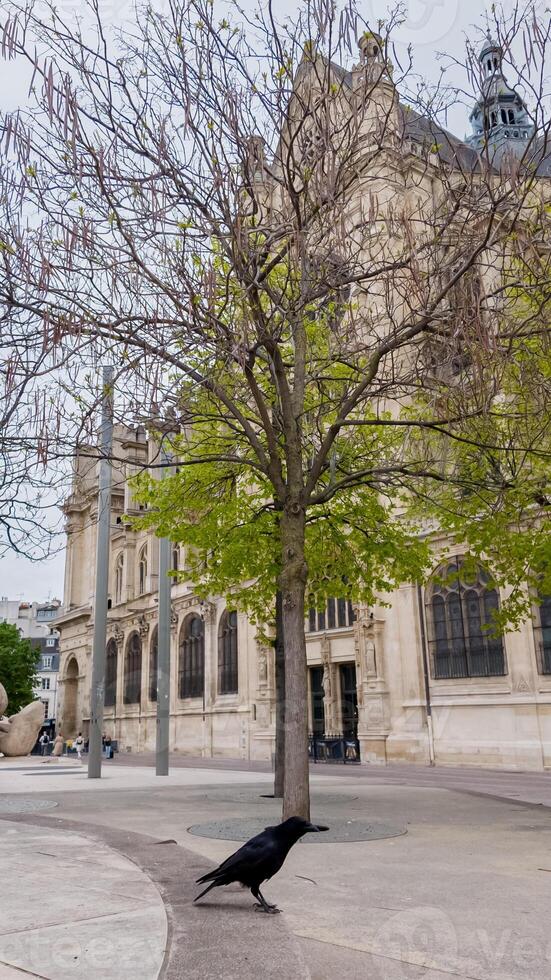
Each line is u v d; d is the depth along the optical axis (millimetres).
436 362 13102
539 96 10477
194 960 4789
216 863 8234
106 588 25781
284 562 12062
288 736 11219
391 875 7680
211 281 10672
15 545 11430
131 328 11938
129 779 23922
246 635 48125
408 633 35375
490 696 31688
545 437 14500
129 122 11242
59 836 10633
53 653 135000
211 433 17344
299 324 13719
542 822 12117
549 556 15461
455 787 20828
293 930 5586
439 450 16141
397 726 35219
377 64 11531
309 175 11281
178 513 18953
